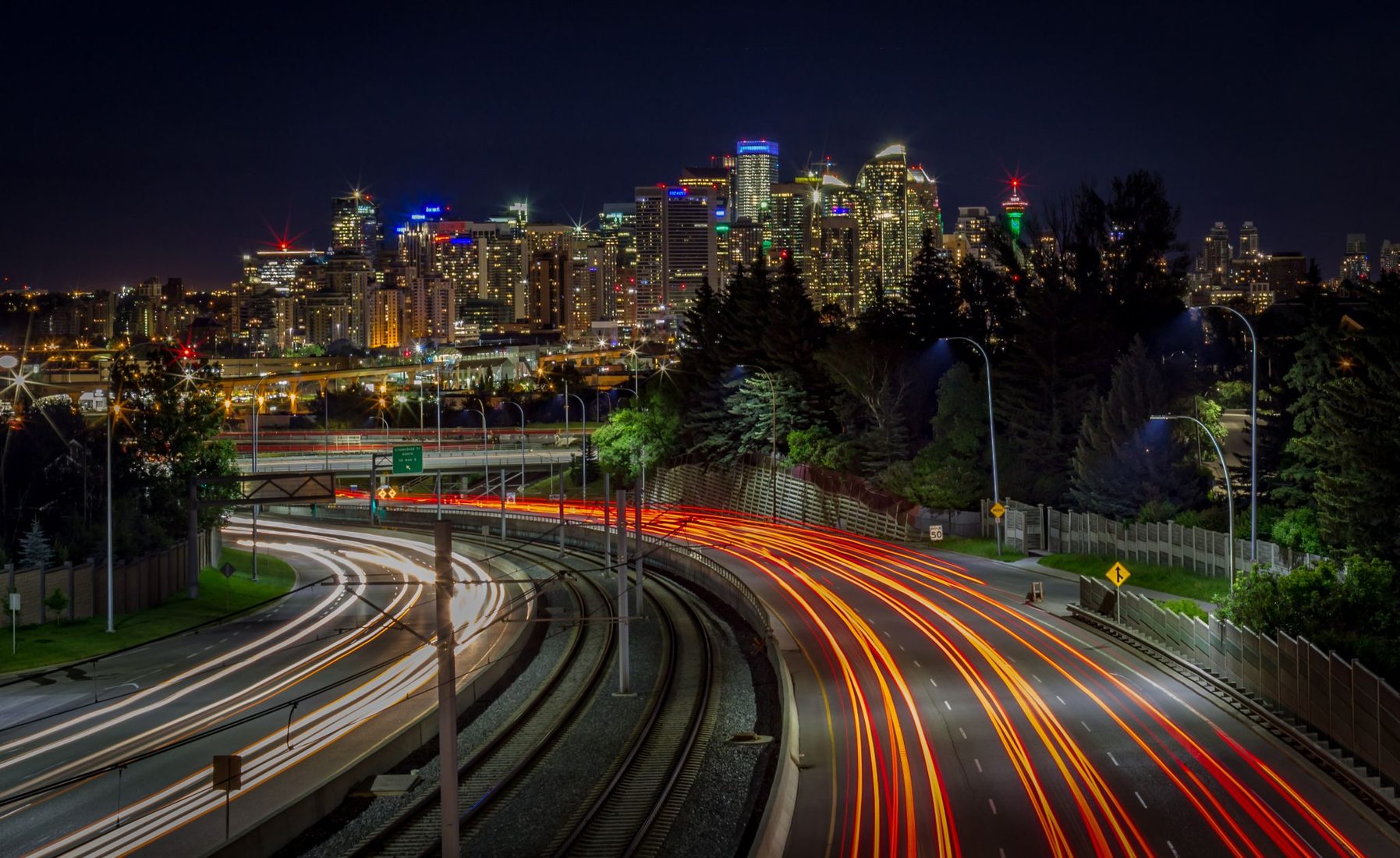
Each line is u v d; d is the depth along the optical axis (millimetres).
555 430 195250
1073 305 96250
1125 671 49000
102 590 71625
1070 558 78062
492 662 59219
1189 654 49312
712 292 150625
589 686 56688
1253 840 30375
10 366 97062
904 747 39344
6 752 43812
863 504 105250
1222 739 39156
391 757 42594
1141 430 78000
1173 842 30391
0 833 34719
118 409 78062
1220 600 52156
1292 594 46062
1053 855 29734
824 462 114000
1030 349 94312
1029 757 37781
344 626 73000
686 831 34438
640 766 41875
